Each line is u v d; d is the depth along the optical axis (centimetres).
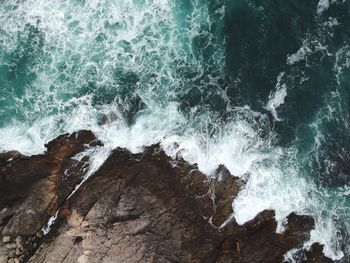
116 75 2212
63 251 1762
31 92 2166
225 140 2088
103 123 2089
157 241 1802
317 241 1938
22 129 2086
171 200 1888
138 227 1814
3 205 1864
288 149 2120
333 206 2038
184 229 1839
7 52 2248
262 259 1827
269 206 1969
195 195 1920
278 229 1923
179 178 1952
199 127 2105
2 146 2038
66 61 2231
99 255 1762
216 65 2269
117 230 1800
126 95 2164
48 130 2073
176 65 2250
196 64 2261
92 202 1848
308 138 2158
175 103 2159
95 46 2264
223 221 1892
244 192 1975
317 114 2212
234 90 2217
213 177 1978
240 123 2141
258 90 2230
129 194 1873
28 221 1858
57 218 1853
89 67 2222
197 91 2198
